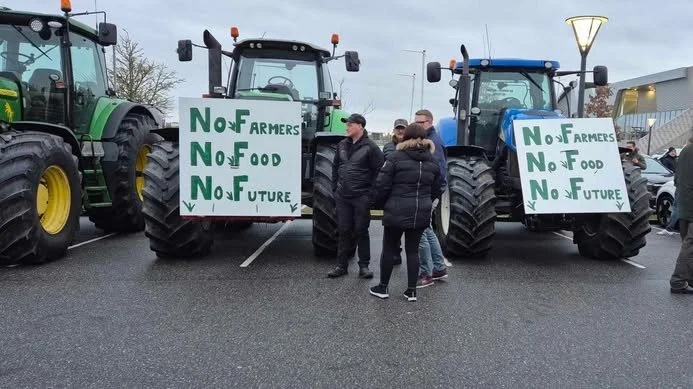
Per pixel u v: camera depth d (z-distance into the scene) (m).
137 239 7.71
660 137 33.16
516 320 4.37
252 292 5.02
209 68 6.82
